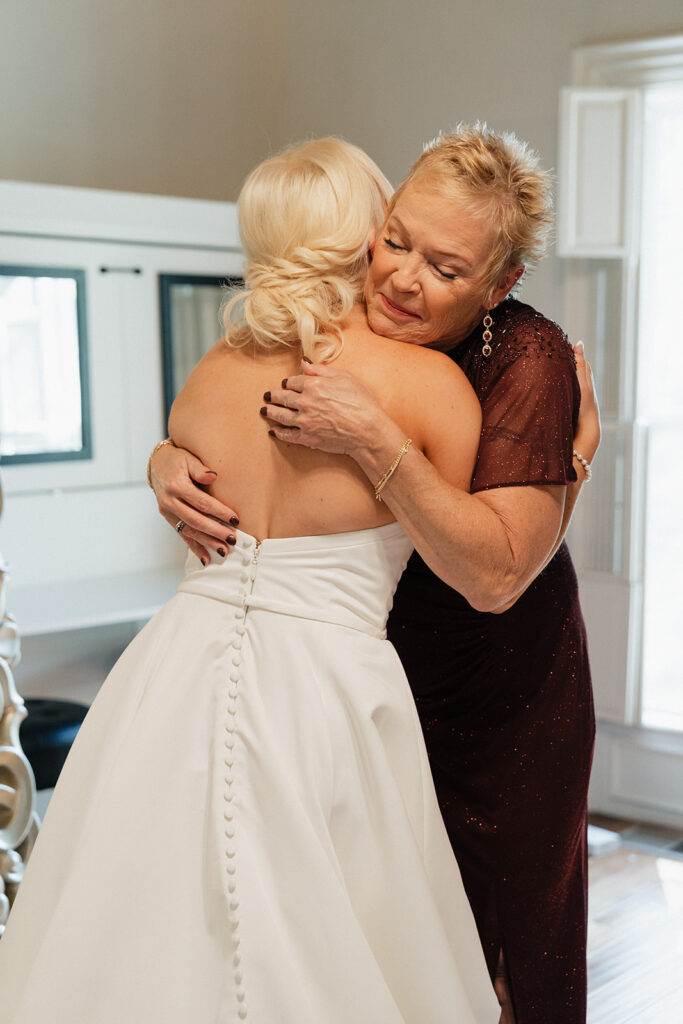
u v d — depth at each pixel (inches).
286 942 49.1
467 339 64.2
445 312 55.0
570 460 59.5
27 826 65.2
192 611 56.7
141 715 53.9
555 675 70.3
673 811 160.2
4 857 64.4
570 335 162.1
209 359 58.1
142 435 167.9
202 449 56.9
